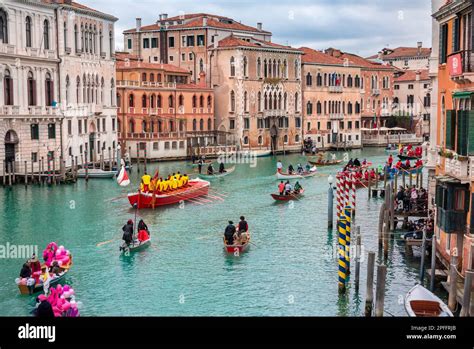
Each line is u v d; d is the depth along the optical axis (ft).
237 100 299.99
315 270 102.17
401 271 100.94
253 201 164.86
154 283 96.07
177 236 123.95
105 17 238.48
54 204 155.43
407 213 123.13
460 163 83.15
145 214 145.69
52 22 208.03
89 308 85.81
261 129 311.88
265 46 311.47
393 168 177.17
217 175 213.25
